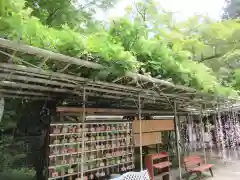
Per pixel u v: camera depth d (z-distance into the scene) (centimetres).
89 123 475
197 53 623
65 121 441
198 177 570
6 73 295
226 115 1072
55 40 253
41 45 245
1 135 662
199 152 1051
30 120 646
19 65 262
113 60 305
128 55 304
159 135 679
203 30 664
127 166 541
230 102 770
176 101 648
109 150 515
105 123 510
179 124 959
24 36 225
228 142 1070
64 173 429
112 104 602
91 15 529
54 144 421
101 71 308
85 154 466
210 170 619
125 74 323
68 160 435
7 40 213
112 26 390
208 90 542
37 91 440
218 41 672
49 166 409
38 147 625
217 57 694
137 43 393
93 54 291
